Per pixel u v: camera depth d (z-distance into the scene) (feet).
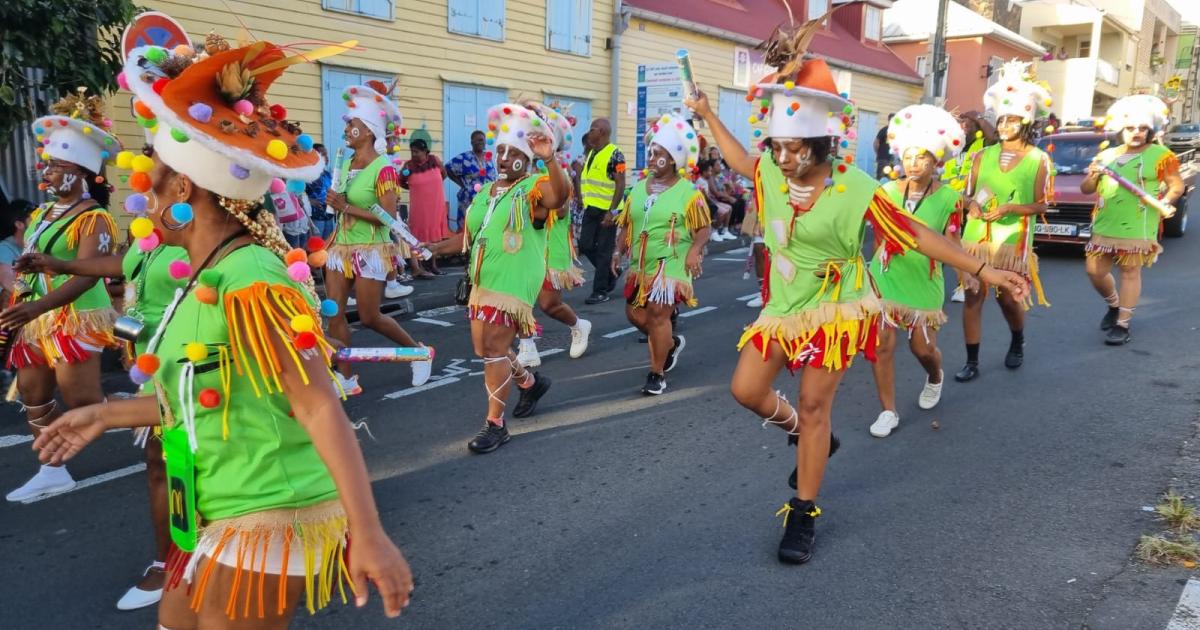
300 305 6.01
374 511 5.84
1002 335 25.77
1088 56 127.54
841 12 79.61
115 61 22.86
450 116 41.01
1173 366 21.80
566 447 16.61
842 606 10.74
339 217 19.11
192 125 5.62
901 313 17.19
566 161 17.33
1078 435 16.87
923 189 17.35
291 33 33.88
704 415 18.54
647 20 50.93
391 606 5.74
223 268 6.04
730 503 13.96
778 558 11.98
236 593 6.27
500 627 10.39
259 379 6.14
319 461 6.61
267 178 6.23
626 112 50.88
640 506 13.87
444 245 17.24
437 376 21.70
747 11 63.62
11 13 20.15
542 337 26.30
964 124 23.40
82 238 12.19
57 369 13.01
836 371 11.58
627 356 23.95
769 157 11.89
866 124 76.13
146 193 6.53
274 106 6.34
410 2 38.19
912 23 93.15
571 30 46.47
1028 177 19.65
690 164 19.30
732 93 58.03
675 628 10.32
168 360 6.31
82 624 10.45
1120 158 23.58
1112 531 12.61
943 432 17.30
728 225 53.31
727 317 29.60
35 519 13.34
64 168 12.21
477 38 41.50
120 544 12.57
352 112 18.63
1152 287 33.27
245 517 6.30
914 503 13.85
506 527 13.11
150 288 9.10
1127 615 10.29
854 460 15.85
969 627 10.19
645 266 19.40
